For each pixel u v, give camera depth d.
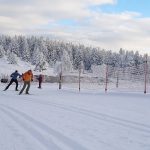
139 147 6.36
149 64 43.44
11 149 5.88
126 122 9.84
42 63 129.00
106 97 22.47
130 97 23.02
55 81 59.19
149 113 12.51
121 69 48.59
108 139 7.07
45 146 6.19
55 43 166.00
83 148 6.13
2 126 8.34
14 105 14.45
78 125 8.94
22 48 162.38
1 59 146.00
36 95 23.34
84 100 18.92
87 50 163.88
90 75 62.91
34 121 9.39
